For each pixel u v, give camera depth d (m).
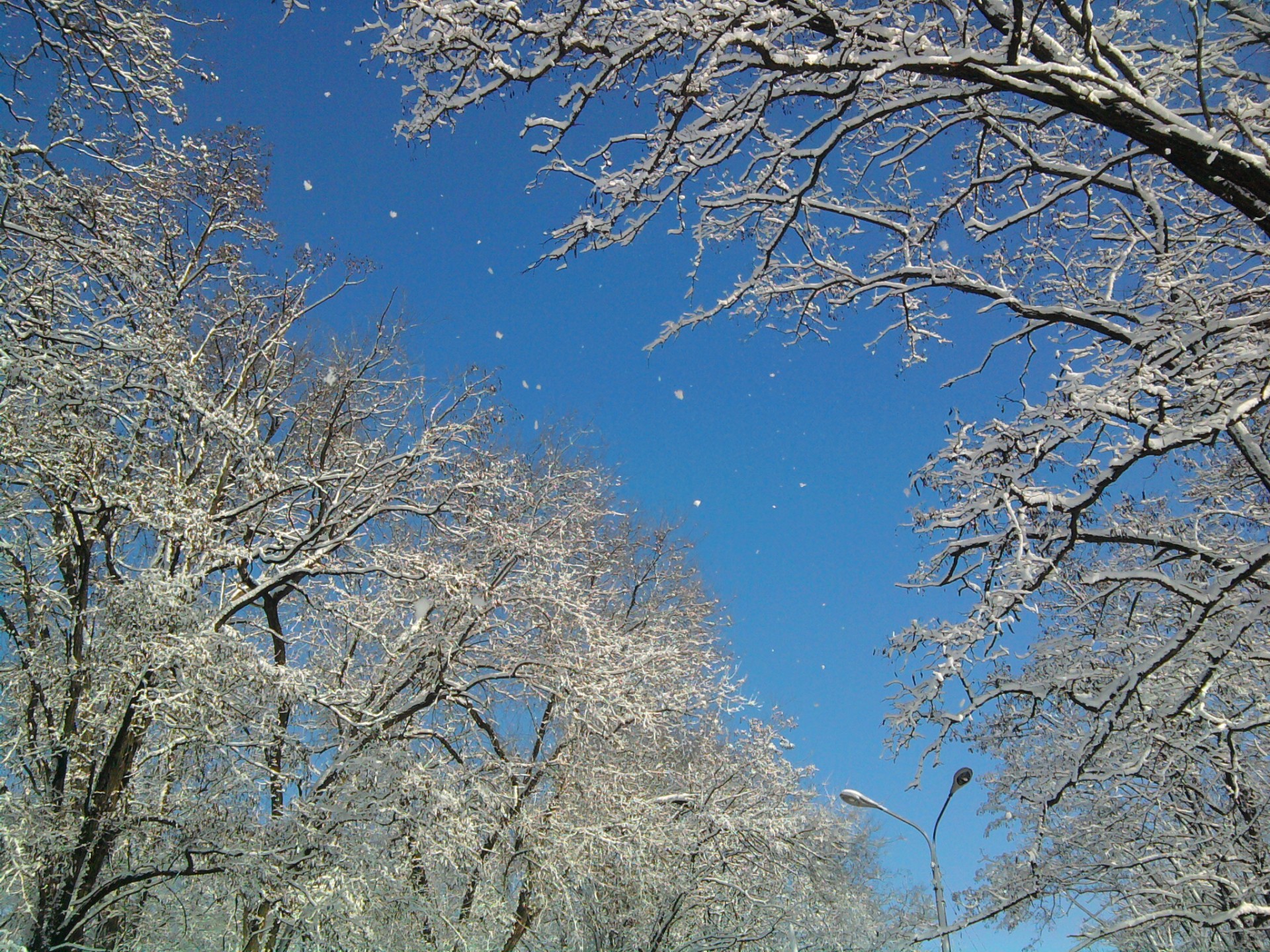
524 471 15.68
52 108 8.27
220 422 10.23
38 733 9.82
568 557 15.69
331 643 12.90
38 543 10.38
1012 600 6.38
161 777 10.25
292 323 13.23
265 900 9.48
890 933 10.38
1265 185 5.48
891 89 6.26
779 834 15.55
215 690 9.04
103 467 10.63
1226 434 7.25
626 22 5.64
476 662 12.80
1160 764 8.79
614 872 14.39
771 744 16.80
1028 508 6.72
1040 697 7.34
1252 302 7.15
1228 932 8.08
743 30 5.25
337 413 13.69
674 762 16.55
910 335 8.80
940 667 6.55
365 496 12.19
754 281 7.36
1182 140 5.41
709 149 6.43
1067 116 8.37
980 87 6.22
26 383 8.65
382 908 10.48
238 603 10.38
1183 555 7.45
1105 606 8.64
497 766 12.88
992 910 9.56
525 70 5.57
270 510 12.31
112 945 9.93
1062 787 7.73
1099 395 6.24
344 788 10.55
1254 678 9.16
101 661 9.16
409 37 5.49
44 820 8.87
